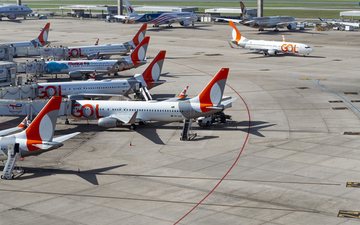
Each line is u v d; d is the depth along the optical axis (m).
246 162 198.00
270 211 154.88
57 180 180.88
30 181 180.00
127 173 187.75
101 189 172.62
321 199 163.25
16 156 182.75
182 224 146.75
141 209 156.75
